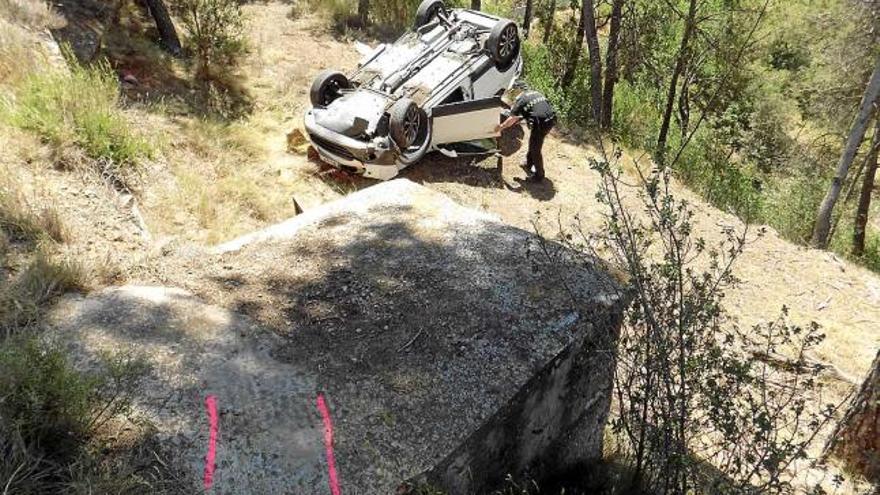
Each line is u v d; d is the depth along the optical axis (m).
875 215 18.38
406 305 3.67
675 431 3.43
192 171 7.03
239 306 3.61
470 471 3.08
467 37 10.04
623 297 3.92
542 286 3.89
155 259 4.04
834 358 7.23
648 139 8.31
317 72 11.52
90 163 5.51
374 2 14.70
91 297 3.55
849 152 12.72
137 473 2.62
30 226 4.13
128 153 6.04
